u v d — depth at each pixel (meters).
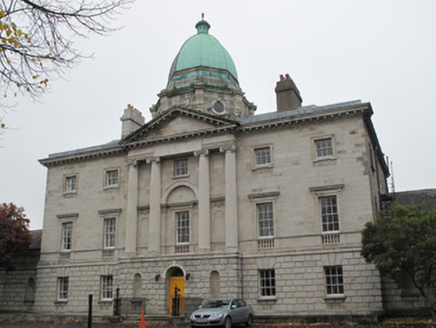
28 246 45.25
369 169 34.34
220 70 49.97
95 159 44.59
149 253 38.12
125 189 42.19
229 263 35.12
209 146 38.50
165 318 34.53
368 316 29.98
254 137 38.06
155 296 36.78
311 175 35.50
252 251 35.66
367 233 29.72
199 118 39.19
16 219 44.41
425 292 31.06
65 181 45.59
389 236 27.81
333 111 35.31
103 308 40.03
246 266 35.59
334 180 34.69
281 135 37.22
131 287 37.81
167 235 38.88
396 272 28.38
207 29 55.81
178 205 39.03
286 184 36.06
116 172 43.56
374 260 28.73
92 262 41.66
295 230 34.94
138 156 41.06
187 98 47.62
